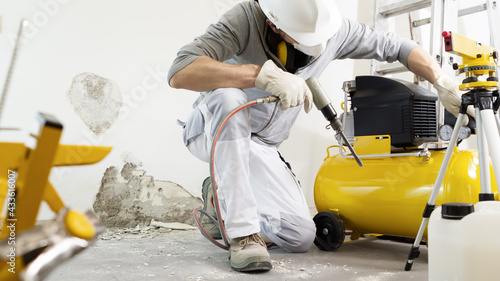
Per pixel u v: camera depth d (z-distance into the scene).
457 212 0.71
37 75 1.77
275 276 1.16
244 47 1.45
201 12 2.21
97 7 1.92
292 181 1.58
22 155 0.39
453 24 2.18
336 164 1.75
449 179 1.34
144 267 1.24
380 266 1.31
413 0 2.39
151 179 2.04
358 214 1.61
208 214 1.66
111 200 1.94
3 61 1.70
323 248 1.61
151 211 2.04
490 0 2.72
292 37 1.30
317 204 1.78
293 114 1.63
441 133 1.41
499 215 0.67
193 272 1.19
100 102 1.92
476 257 0.66
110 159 1.94
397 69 2.39
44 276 0.29
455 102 1.45
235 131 1.26
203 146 1.48
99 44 1.92
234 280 1.11
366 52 1.64
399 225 1.49
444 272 0.71
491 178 1.32
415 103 1.49
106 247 1.57
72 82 1.85
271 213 1.50
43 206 1.73
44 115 0.34
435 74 1.53
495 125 1.08
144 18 2.04
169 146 2.10
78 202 1.85
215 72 1.25
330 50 1.55
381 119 1.55
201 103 1.42
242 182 1.26
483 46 1.18
